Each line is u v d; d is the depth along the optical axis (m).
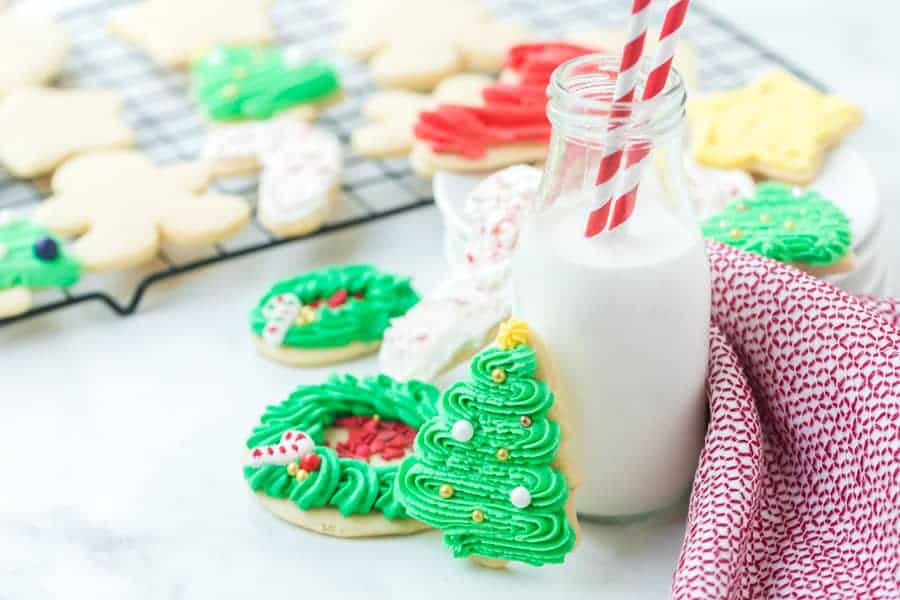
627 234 0.57
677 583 0.54
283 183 0.74
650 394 0.57
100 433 0.65
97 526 0.61
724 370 0.59
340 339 0.68
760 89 0.78
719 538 0.55
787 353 0.59
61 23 0.92
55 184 0.76
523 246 0.58
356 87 0.86
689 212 0.57
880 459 0.56
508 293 0.64
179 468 0.63
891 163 0.78
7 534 0.60
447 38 0.86
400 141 0.77
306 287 0.70
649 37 0.84
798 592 0.55
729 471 0.56
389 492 0.60
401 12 0.88
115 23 0.89
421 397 0.64
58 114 0.81
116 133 0.80
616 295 0.56
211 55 0.84
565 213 0.57
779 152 0.73
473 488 0.57
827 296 0.58
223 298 0.72
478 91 0.80
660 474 0.59
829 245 0.65
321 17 0.94
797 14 0.92
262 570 0.59
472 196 0.67
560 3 0.94
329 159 0.76
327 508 0.60
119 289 0.73
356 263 0.73
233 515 0.61
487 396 0.57
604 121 0.54
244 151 0.77
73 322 0.71
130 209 0.74
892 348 0.56
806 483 0.59
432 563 0.59
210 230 0.72
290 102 0.81
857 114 0.76
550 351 0.57
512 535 0.57
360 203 0.77
